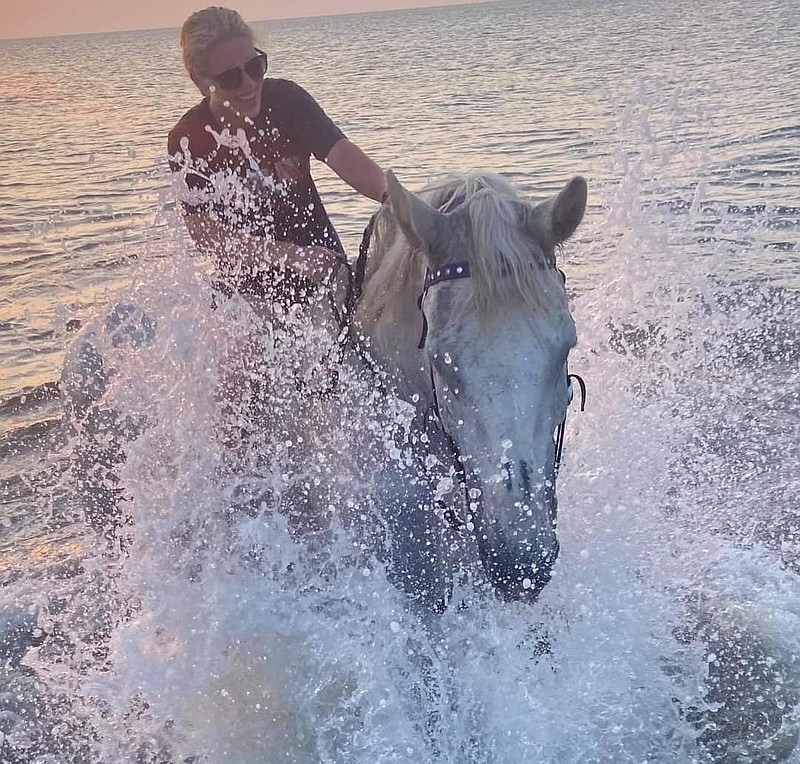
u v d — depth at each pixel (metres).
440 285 2.46
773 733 2.96
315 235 3.52
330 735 2.96
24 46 179.75
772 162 10.43
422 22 133.50
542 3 187.38
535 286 2.38
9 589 4.26
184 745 3.15
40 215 11.66
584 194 2.46
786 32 35.22
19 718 3.40
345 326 3.03
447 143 15.78
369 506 2.89
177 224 3.62
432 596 2.88
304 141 3.40
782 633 3.36
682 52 30.52
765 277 6.62
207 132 3.36
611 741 2.90
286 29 161.50
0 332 7.41
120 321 4.07
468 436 2.38
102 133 21.89
